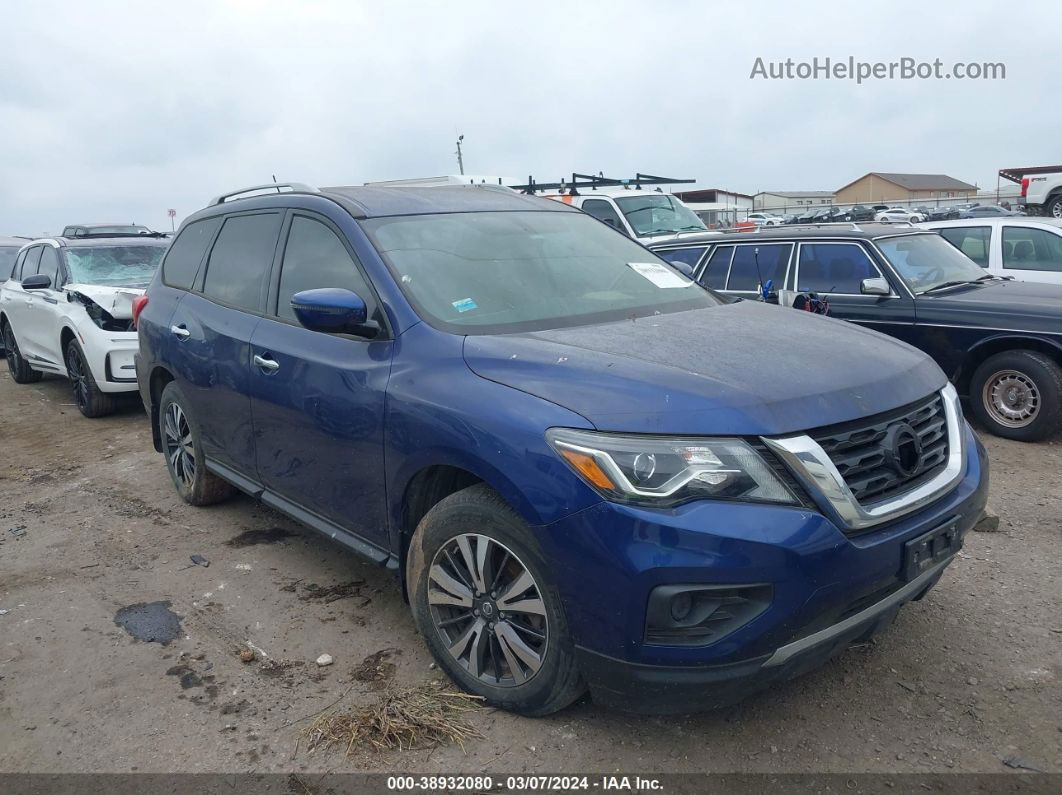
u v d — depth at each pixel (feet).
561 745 9.73
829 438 8.91
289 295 13.76
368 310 11.95
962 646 11.62
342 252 12.80
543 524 8.97
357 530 12.29
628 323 11.64
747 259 26.94
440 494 11.21
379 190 14.51
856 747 9.60
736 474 8.45
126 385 26.68
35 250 33.60
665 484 8.44
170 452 18.52
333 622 12.92
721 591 8.33
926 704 10.36
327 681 11.28
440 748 9.77
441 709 10.39
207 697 11.00
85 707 10.87
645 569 8.34
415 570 10.90
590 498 8.63
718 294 14.34
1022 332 21.36
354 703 10.71
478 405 9.82
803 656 8.71
